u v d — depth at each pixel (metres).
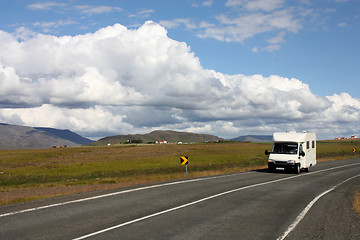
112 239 7.23
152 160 57.88
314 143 31.02
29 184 28.23
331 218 10.02
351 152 72.38
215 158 60.53
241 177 22.72
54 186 23.69
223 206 11.59
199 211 10.62
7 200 13.38
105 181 25.09
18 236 7.38
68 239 7.19
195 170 38.44
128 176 31.92
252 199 13.25
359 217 10.28
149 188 16.19
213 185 17.73
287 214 10.46
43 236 7.40
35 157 75.06
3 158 71.75
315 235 8.03
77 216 9.57
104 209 10.70
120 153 87.88
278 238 7.67
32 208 10.72
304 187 17.66
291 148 26.48
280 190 16.20
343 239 7.73
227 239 7.44
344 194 15.24
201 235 7.70
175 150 97.19
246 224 8.95
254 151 82.75
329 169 31.53
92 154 84.88
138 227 8.37
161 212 10.35
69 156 78.31
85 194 13.99
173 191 15.14
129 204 11.66
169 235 7.64
